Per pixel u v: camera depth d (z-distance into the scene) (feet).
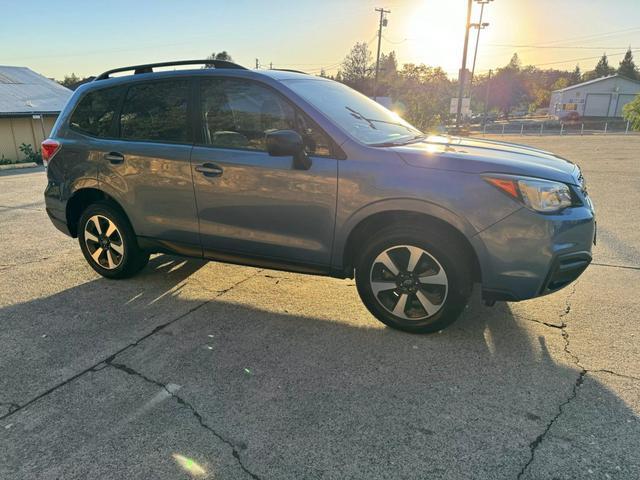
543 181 9.56
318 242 11.12
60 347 10.71
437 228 10.19
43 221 23.79
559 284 9.95
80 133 14.08
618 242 18.03
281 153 10.23
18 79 96.43
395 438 7.61
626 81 188.03
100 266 14.70
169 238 13.10
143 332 11.36
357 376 9.35
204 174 11.93
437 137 13.24
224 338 11.00
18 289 14.21
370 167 10.26
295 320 11.87
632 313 11.91
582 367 9.48
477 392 8.75
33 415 8.36
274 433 7.79
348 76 226.17
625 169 39.45
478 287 13.76
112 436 7.78
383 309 11.04
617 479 6.68
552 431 7.68
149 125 12.93
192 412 8.36
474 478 6.79
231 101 11.84
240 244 12.09
